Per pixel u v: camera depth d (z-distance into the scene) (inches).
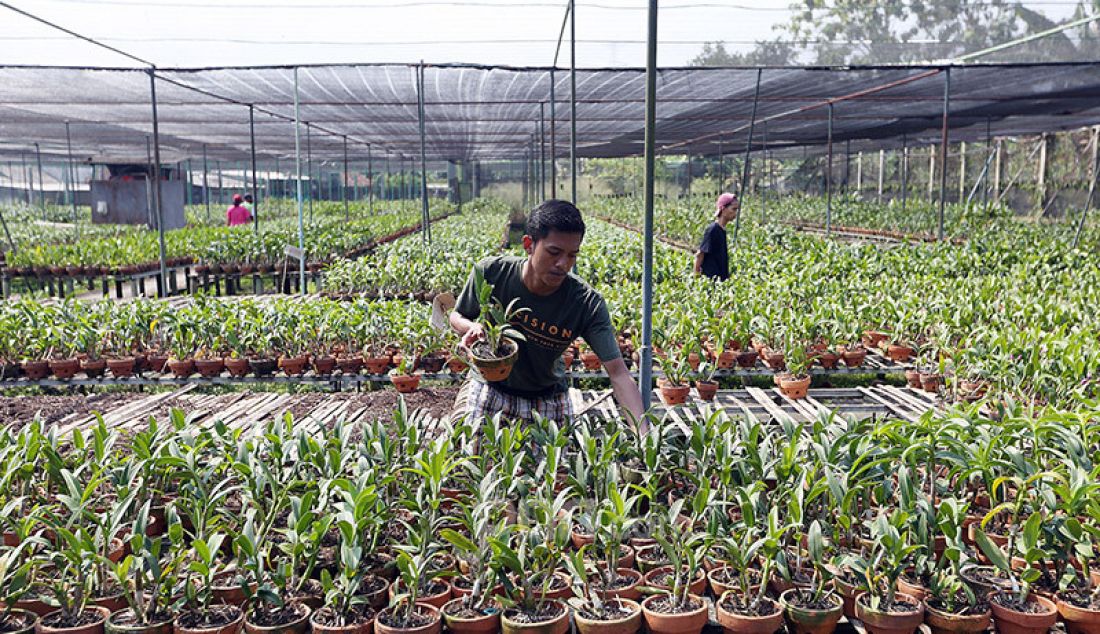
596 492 163.3
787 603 136.9
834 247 698.8
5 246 977.5
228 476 179.9
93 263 719.7
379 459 175.6
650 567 150.5
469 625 130.6
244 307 406.6
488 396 194.7
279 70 650.2
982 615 132.9
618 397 183.2
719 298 428.5
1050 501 145.4
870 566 136.6
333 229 952.3
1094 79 709.9
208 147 1562.5
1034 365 262.5
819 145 1649.9
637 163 2682.1
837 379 403.2
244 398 337.4
